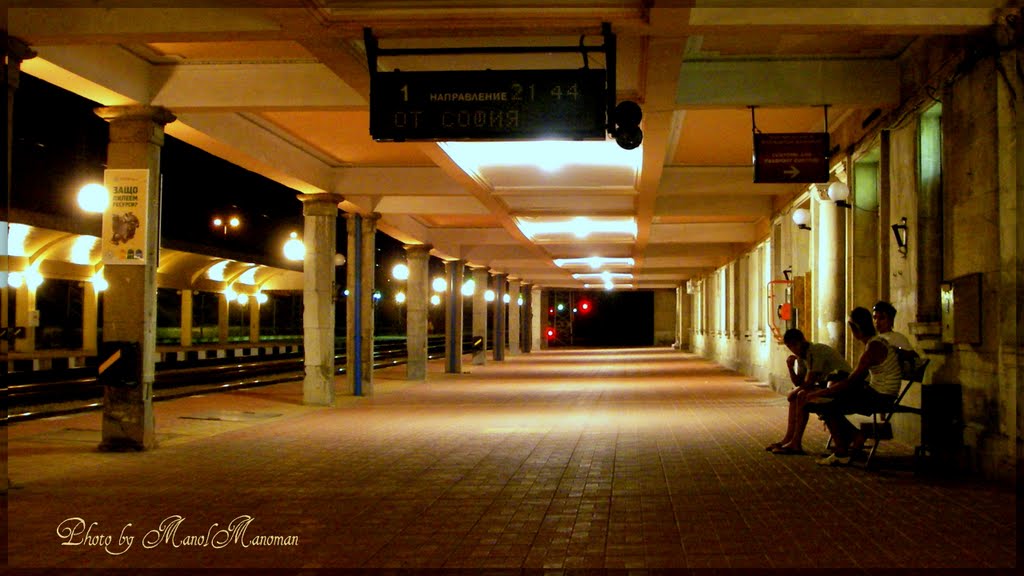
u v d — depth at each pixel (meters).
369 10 8.21
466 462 10.04
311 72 11.44
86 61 10.29
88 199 11.43
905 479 8.65
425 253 26.95
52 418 15.43
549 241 27.05
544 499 7.89
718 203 20.88
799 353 10.58
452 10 8.19
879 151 12.13
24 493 8.34
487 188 16.95
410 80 8.64
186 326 39.12
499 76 8.59
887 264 11.72
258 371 30.81
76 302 34.69
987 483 8.37
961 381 9.18
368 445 11.59
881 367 9.23
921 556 5.81
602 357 44.75
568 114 8.53
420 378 26.61
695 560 5.82
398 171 18.03
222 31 8.70
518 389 22.36
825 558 5.80
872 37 10.29
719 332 36.50
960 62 9.12
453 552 6.11
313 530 6.77
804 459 10.00
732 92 11.22
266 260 42.09
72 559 6.03
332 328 17.84
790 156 11.96
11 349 27.94
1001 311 8.23
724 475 9.00
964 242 9.20
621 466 9.66
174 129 12.35
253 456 10.65
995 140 8.42
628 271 43.09
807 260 17.23
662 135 12.50
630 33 8.55
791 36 10.31
